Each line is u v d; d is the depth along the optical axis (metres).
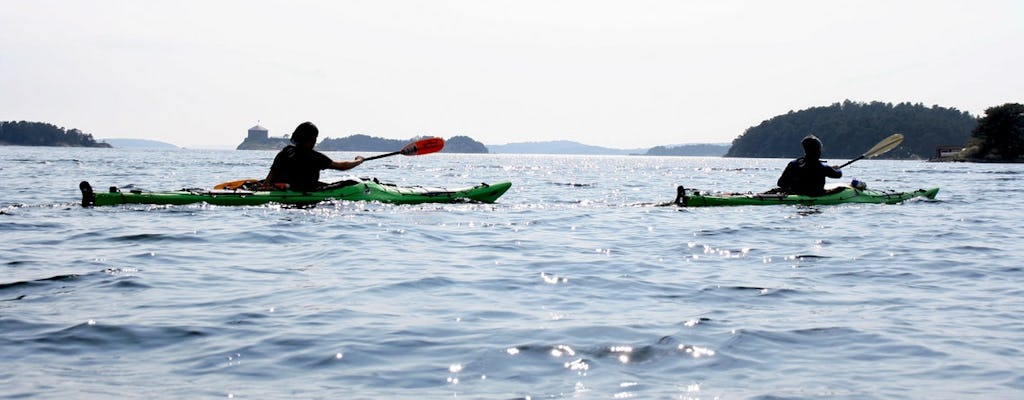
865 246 8.94
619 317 5.18
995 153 102.19
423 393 3.63
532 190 21.77
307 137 12.84
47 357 4.11
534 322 5.01
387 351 4.30
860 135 196.38
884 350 4.43
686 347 4.43
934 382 3.85
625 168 59.12
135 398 3.49
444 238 9.33
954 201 16.61
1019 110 101.38
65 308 5.20
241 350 4.28
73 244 8.31
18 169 30.91
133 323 4.80
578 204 14.90
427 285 6.24
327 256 7.68
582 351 4.34
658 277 6.78
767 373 3.99
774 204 14.17
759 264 7.59
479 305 5.52
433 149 13.96
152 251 7.85
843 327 4.95
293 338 4.52
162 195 12.38
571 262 7.59
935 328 4.95
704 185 28.17
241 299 5.58
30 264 6.95
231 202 12.34
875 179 34.25
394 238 9.13
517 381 3.82
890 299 5.91
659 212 13.09
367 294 5.82
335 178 28.70
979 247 8.93
